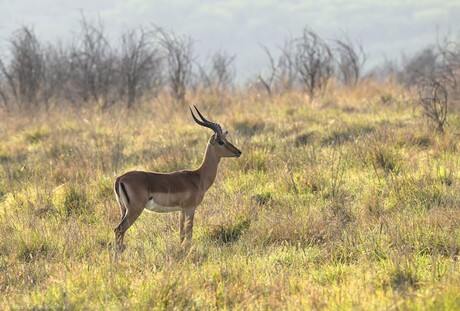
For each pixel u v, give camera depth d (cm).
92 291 2294
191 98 6988
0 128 6431
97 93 7712
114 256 2664
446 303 1984
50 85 8256
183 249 2761
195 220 3244
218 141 3288
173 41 7688
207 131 5172
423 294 2120
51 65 8975
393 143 4209
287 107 5878
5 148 5388
